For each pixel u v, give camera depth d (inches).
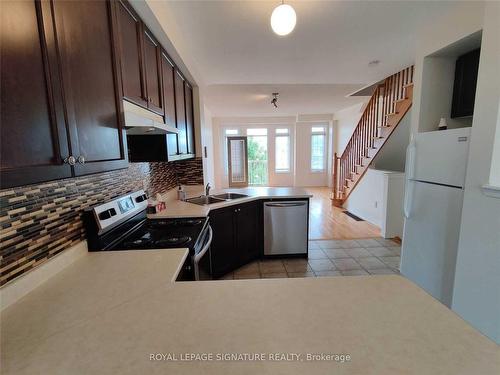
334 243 150.5
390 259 129.1
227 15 80.0
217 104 252.8
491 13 64.7
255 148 361.1
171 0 71.2
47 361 26.8
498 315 64.6
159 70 77.0
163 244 64.2
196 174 140.9
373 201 186.9
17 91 26.0
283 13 66.8
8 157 24.9
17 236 39.3
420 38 95.0
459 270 74.8
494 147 65.1
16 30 26.0
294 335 29.5
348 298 37.2
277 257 130.9
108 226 59.1
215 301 36.9
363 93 204.2
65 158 32.7
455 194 76.7
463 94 91.8
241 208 117.1
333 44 103.5
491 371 24.4
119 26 50.9
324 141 355.9
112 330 31.2
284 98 226.7
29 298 38.8
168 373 24.8
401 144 179.0
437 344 27.9
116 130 47.1
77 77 35.8
